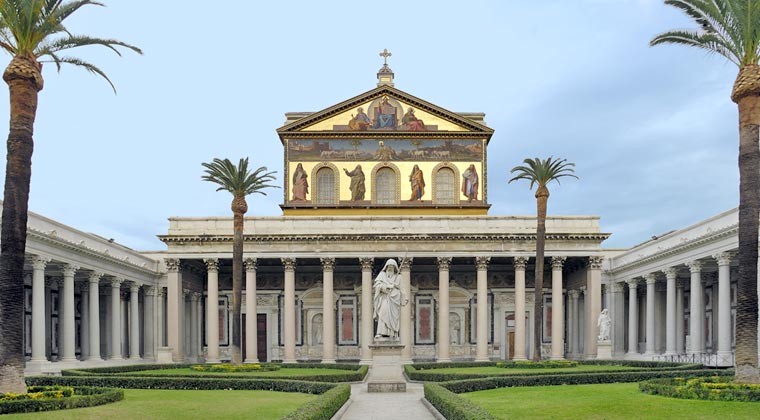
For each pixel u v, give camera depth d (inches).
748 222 1283.2
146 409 1068.5
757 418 907.4
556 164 2511.1
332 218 2856.8
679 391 1151.0
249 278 2807.6
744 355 1238.3
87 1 1309.1
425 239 2805.1
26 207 1230.3
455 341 3139.8
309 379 1795.0
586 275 2915.8
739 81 1327.5
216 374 1811.0
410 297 2920.8
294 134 3029.0
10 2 1225.4
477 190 3021.7
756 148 1311.5
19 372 1172.5
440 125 3046.3
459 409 886.4
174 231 2839.6
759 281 1765.5
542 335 3147.1
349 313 3152.1
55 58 1315.2
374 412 1140.5
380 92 3048.7
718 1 1349.7
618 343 3056.1
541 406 1090.1
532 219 2861.7
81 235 2321.6
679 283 2691.9
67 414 974.4
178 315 2815.0
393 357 1519.4
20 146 1230.3
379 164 3024.1
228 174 2447.1
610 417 938.1
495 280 3184.1
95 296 2421.3
